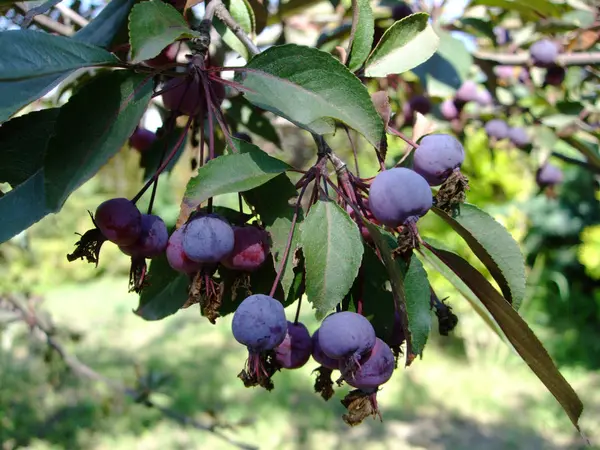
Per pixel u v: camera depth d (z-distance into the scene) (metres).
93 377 0.54
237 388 1.15
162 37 0.16
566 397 0.18
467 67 0.36
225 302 0.20
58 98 0.31
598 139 0.50
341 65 0.17
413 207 0.17
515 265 0.20
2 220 0.17
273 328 0.16
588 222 1.49
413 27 0.21
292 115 0.17
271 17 0.38
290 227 0.18
